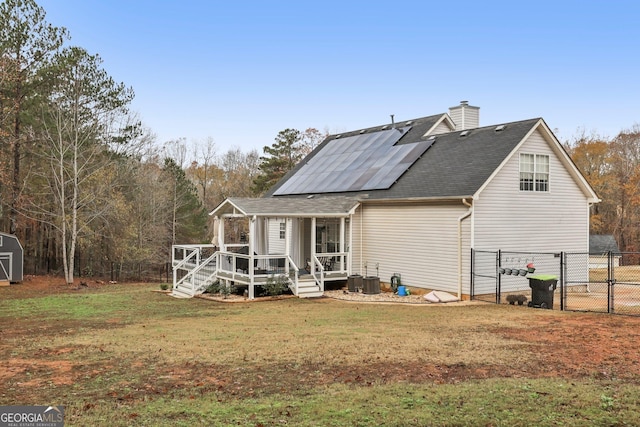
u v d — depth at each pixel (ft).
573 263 67.05
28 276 97.14
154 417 20.93
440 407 21.59
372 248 71.00
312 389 24.81
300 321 45.50
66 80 93.50
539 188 64.39
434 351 32.63
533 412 20.83
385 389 24.40
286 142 168.66
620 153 172.65
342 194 77.25
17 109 93.76
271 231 86.53
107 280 108.37
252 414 21.08
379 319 46.14
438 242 62.13
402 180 69.92
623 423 19.56
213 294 66.90
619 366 28.96
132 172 118.42
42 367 29.86
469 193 57.52
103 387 25.72
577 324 42.42
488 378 26.61
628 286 73.97
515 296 55.83
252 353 32.58
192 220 138.31
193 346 35.04
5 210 103.71
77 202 97.96
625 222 166.30
